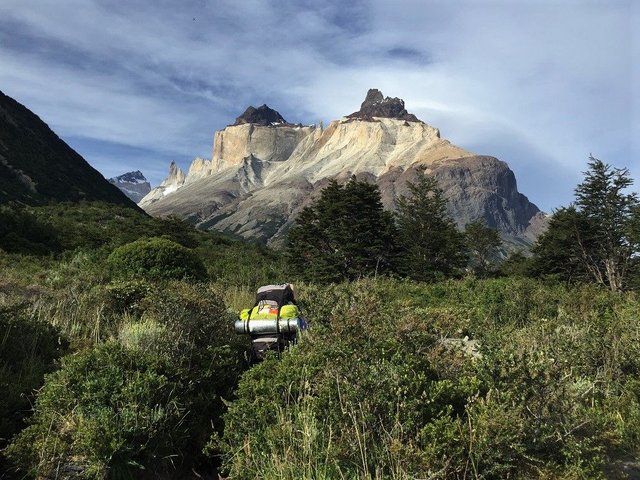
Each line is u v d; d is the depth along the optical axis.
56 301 7.70
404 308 6.05
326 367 3.89
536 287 11.84
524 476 3.14
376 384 3.46
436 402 3.57
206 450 4.07
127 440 3.89
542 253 41.88
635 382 4.84
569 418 3.54
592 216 38.72
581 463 3.21
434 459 3.05
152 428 4.02
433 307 11.59
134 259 12.10
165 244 12.50
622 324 6.41
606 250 38.88
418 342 4.84
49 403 4.07
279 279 18.19
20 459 3.72
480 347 4.39
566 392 3.80
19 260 17.98
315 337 4.80
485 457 3.11
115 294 8.06
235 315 8.20
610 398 4.75
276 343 6.29
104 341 6.35
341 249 30.39
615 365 5.32
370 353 4.03
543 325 6.24
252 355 6.53
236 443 3.91
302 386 4.08
